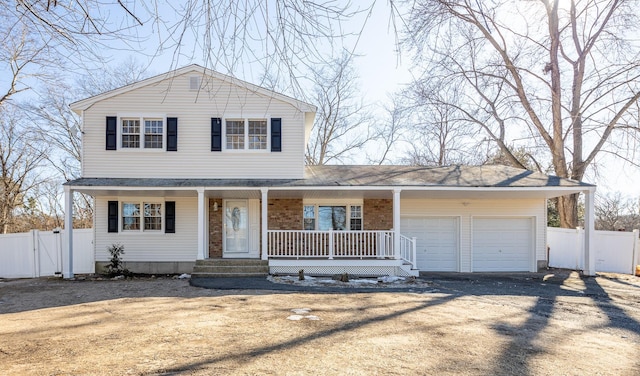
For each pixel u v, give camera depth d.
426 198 17.11
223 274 13.76
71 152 27.28
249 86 15.12
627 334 6.98
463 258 17.09
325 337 6.13
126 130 15.12
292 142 15.38
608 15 18.86
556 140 20.28
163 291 10.75
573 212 20.16
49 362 5.02
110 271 14.83
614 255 16.92
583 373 4.94
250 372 4.67
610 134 19.56
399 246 14.45
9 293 10.88
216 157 15.18
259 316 7.49
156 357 5.18
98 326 6.82
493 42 20.11
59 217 33.12
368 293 10.46
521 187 14.29
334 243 16.36
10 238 15.55
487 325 7.18
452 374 4.76
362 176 15.59
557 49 20.36
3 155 26.47
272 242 15.92
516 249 17.30
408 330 6.65
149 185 13.72
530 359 5.38
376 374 4.69
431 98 26.55
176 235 15.63
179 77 15.18
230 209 16.25
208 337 6.08
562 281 13.95
